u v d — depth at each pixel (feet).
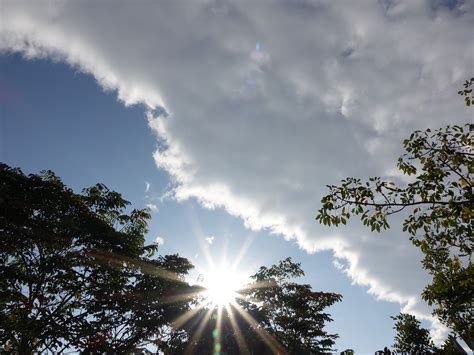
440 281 39.45
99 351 42.52
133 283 48.60
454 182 24.97
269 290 63.57
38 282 42.22
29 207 40.27
